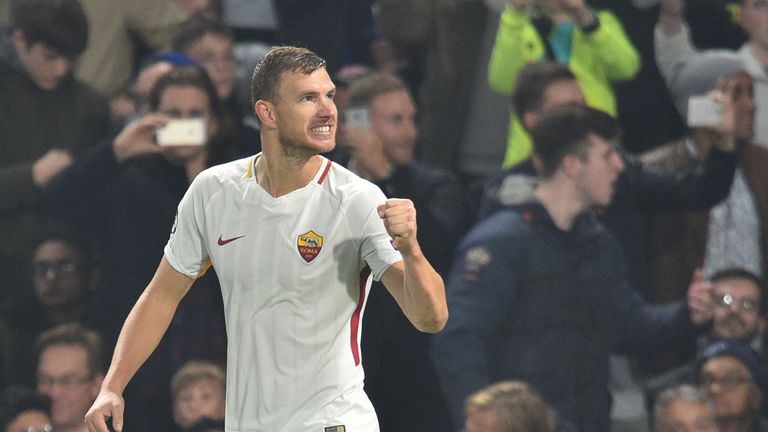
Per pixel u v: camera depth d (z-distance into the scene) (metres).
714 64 21.56
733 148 20.56
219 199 11.31
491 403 17.41
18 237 19.83
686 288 20.91
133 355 11.53
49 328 20.05
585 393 18.41
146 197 19.14
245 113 22.20
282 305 11.16
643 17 22.20
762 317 20.70
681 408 19.03
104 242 19.56
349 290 11.23
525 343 18.19
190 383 18.47
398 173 19.19
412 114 19.34
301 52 11.10
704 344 19.95
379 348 18.42
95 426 11.23
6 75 20.41
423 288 10.55
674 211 20.86
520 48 21.42
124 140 19.20
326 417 11.16
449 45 22.11
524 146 21.14
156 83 19.61
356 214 11.09
